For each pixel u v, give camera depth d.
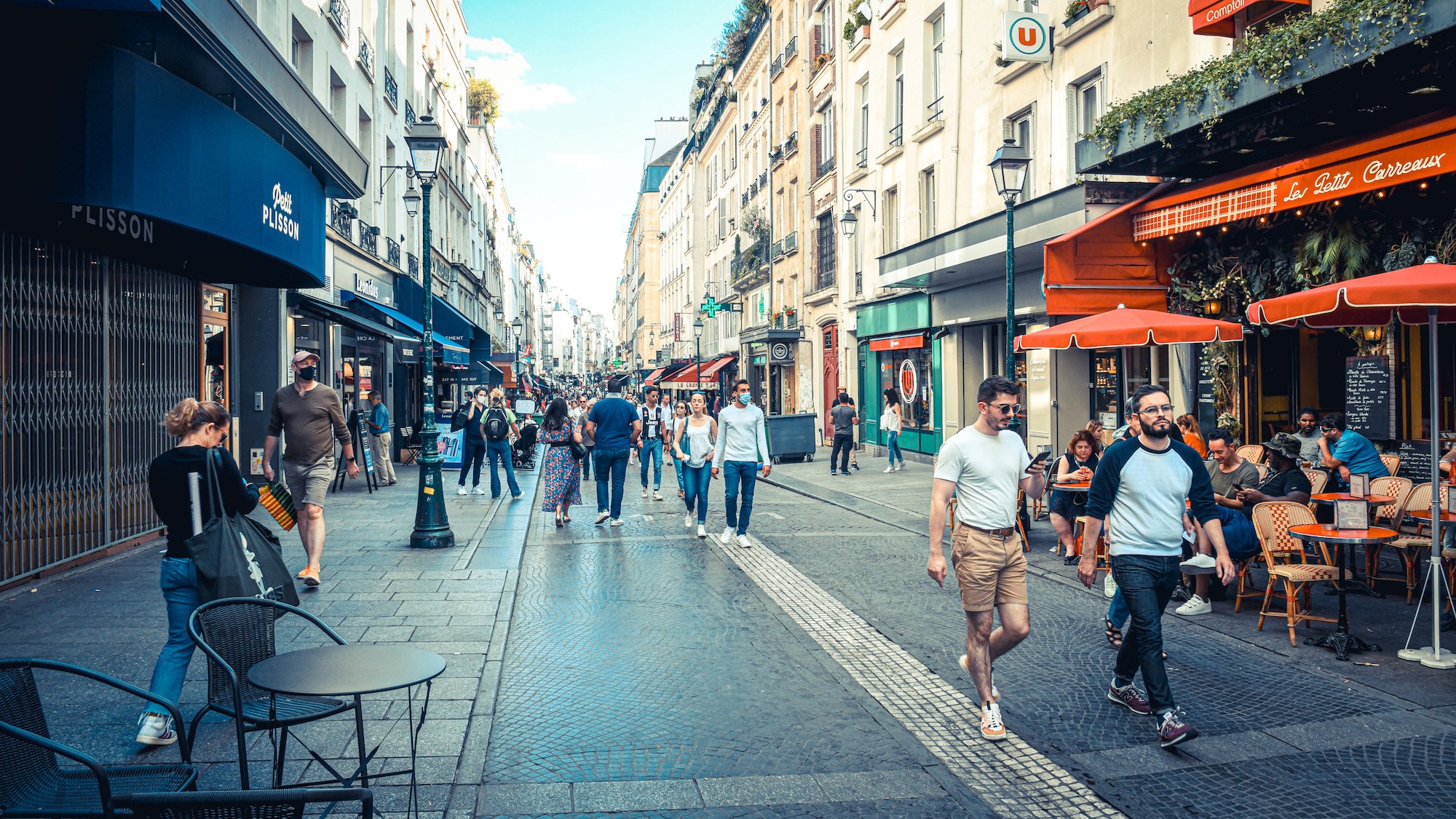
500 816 3.89
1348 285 6.05
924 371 22.39
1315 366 10.98
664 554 10.18
